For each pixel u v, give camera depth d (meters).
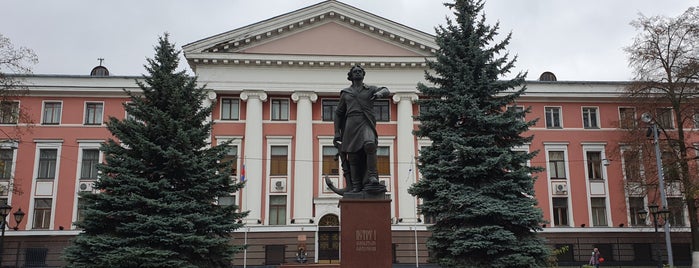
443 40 18.42
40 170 33.19
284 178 33.22
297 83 33.94
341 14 34.41
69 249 16.33
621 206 34.56
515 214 16.11
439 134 17.47
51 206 32.62
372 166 9.27
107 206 16.77
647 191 30.67
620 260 33.66
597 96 35.69
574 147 35.38
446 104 17.48
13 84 26.20
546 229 33.78
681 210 31.22
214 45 33.53
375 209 8.82
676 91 29.27
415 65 34.09
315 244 31.78
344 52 34.47
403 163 33.12
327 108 34.69
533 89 35.62
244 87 33.59
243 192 32.25
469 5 18.56
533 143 35.16
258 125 33.25
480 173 16.75
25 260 31.78
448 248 16.50
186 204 16.66
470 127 17.56
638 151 30.62
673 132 32.09
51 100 33.91
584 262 33.50
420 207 17.39
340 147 9.81
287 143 33.75
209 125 18.59
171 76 18.72
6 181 32.47
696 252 28.41
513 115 17.78
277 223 32.59
